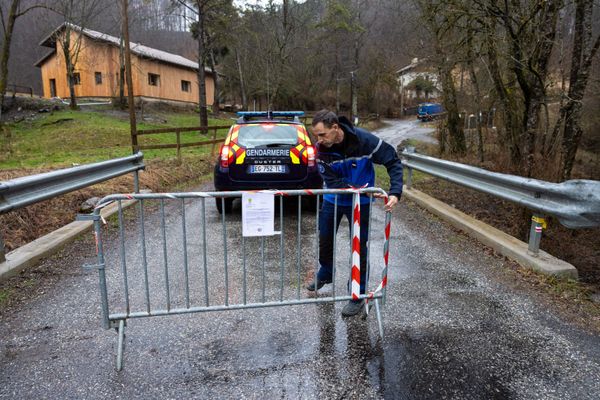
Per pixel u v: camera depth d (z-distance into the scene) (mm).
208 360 2770
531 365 2750
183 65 35219
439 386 2533
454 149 13633
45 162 11984
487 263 4582
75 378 2578
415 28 11539
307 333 3113
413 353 2869
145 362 2742
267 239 5453
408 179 8281
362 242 3432
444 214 6281
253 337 3049
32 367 2680
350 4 37125
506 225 6098
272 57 31984
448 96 13398
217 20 28000
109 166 6125
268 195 3006
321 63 47281
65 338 3012
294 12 32250
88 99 31406
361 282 3494
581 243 5762
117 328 2936
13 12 18516
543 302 3656
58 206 6152
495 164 8906
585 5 5547
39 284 3883
